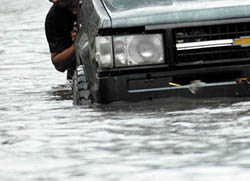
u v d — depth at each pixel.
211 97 12.48
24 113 12.66
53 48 17.88
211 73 12.48
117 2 13.58
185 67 12.43
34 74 23.72
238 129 8.59
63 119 11.11
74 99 14.01
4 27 48.38
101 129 9.40
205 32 12.48
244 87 12.48
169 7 12.72
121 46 12.40
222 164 6.25
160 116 10.47
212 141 7.74
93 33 12.95
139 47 12.39
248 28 12.57
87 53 13.42
